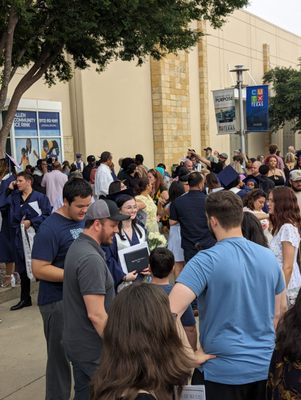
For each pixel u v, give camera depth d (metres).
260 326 2.84
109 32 10.18
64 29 9.88
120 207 4.67
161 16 10.24
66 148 18.88
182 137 23.19
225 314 2.79
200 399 2.15
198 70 25.27
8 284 7.80
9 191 7.12
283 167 13.38
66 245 3.96
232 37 28.75
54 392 4.04
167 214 9.07
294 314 2.13
